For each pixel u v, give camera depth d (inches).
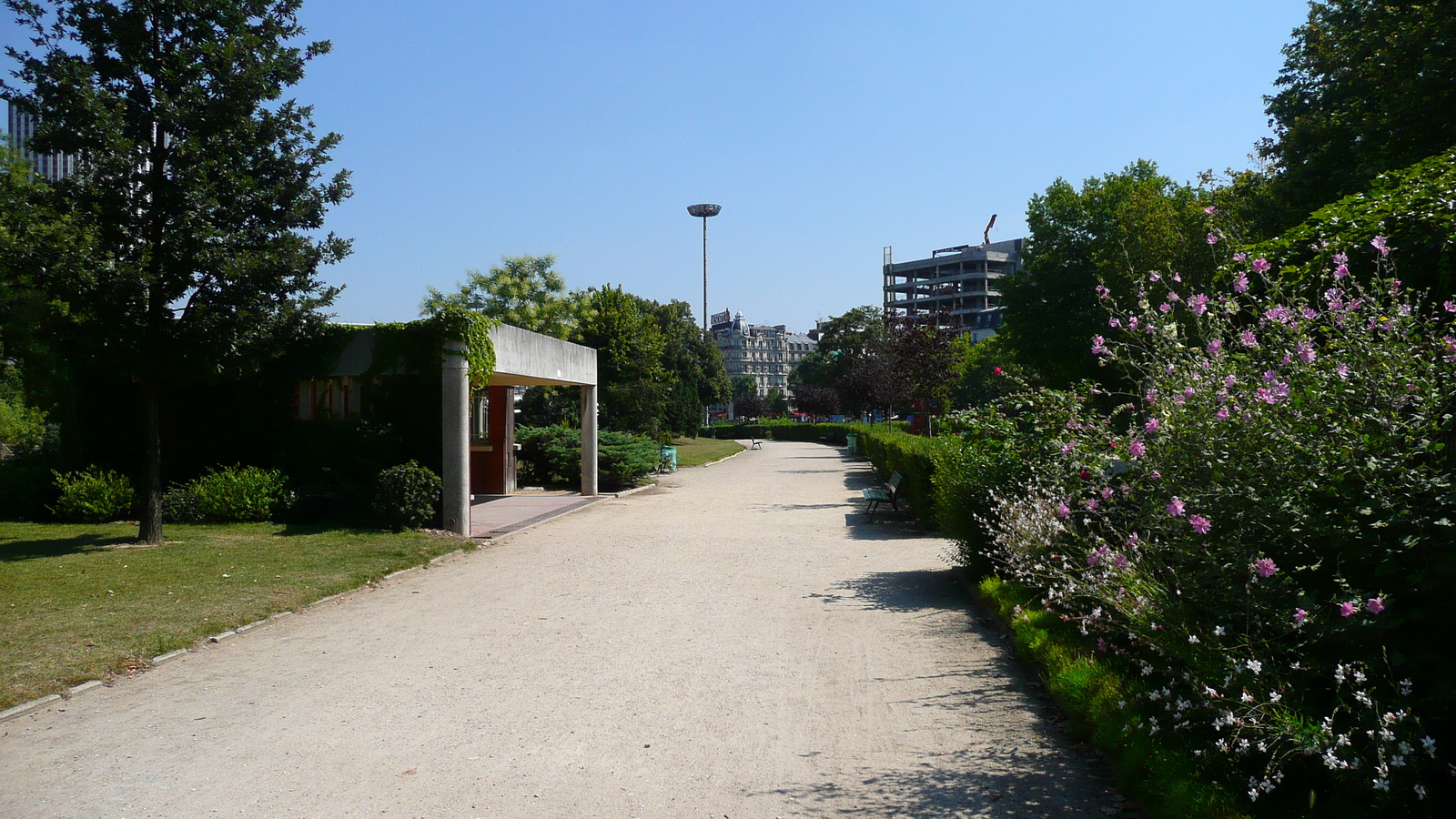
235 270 456.8
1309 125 788.6
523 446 983.6
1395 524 140.3
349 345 615.8
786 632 295.7
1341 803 131.3
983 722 204.1
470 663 262.1
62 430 653.9
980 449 394.3
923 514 531.8
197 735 202.1
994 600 319.3
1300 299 198.7
